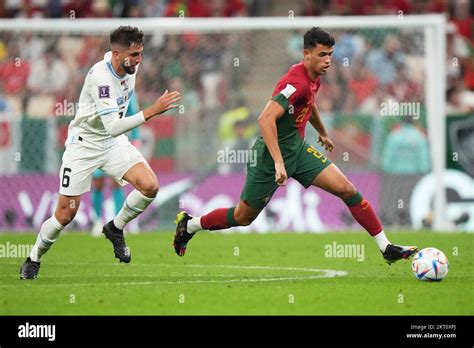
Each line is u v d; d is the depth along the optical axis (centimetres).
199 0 6844
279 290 2886
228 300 2714
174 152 5462
